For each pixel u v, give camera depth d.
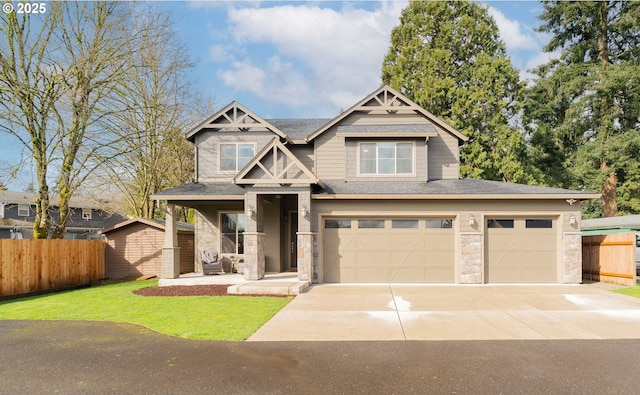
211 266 16.41
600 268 14.98
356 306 10.24
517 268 14.46
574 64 29.70
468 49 29.59
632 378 5.32
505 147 27.20
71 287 15.87
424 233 14.73
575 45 30.50
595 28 29.98
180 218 33.38
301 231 14.25
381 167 16.69
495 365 5.85
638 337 7.29
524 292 12.36
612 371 5.58
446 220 14.73
